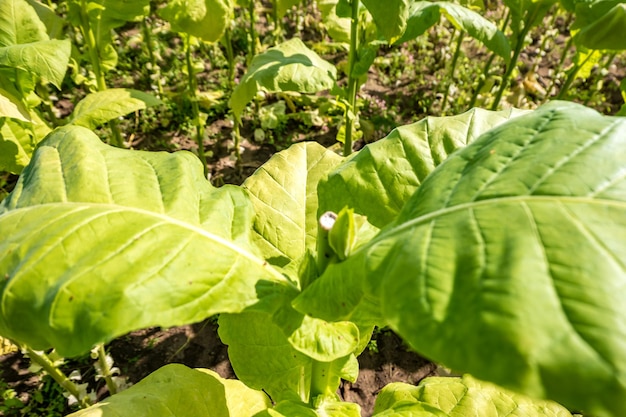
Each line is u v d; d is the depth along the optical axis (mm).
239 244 1191
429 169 1343
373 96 5391
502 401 1945
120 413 1624
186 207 1167
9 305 912
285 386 1749
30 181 1230
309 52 3393
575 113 1001
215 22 2973
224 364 3041
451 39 5738
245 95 3080
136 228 1028
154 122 4812
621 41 2713
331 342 1092
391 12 2371
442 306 685
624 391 547
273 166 2021
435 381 2061
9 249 1020
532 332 601
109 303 860
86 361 2947
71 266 929
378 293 807
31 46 2504
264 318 1669
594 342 585
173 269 962
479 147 1038
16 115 2400
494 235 749
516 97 5164
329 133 4961
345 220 976
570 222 730
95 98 2963
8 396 2717
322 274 1082
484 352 610
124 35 5910
